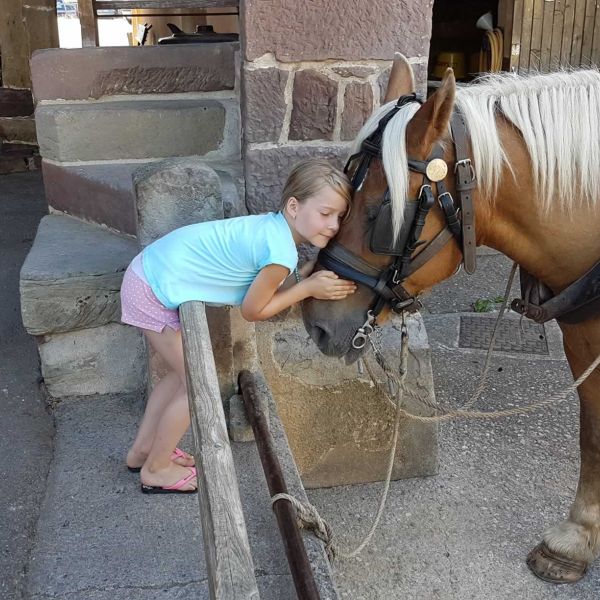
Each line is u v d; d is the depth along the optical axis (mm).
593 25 5801
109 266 2742
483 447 3037
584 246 1863
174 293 1936
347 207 1783
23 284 2664
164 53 3279
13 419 2719
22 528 2170
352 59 2365
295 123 2418
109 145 3219
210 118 3197
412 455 2793
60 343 2773
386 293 1819
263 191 2477
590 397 2207
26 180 5852
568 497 2746
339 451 2746
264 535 1977
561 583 2357
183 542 2014
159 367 2410
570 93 1824
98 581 1880
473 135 1754
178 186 2148
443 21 6492
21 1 5801
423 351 2662
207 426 1427
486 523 2615
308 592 1610
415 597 2309
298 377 2639
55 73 3248
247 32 2293
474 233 1794
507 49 5887
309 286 1803
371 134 1769
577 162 1803
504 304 2184
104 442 2504
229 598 1126
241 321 2465
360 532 2570
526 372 3648
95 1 3701
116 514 2123
